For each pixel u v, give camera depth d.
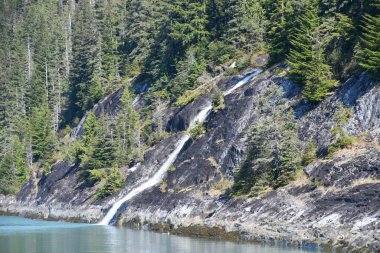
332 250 37.81
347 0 64.06
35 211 88.69
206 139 66.50
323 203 44.28
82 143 99.00
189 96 82.44
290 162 50.72
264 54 80.12
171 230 54.91
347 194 43.50
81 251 43.56
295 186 49.00
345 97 53.91
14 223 73.06
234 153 59.59
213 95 72.00
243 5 90.19
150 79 102.56
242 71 78.00
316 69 57.06
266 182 51.84
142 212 63.31
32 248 45.66
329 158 49.16
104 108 110.19
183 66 88.12
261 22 88.12
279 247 41.28
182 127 78.50
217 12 95.00
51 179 99.00
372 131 49.28
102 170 83.06
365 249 35.41
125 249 43.97
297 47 64.50
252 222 47.69
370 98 51.09
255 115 62.00
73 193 86.19
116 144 84.38
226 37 90.31
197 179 61.22
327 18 67.19
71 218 74.69
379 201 40.41
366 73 53.38
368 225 38.44
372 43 52.72
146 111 91.88
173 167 67.56
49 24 188.00
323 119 54.22
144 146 82.25
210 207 54.84
